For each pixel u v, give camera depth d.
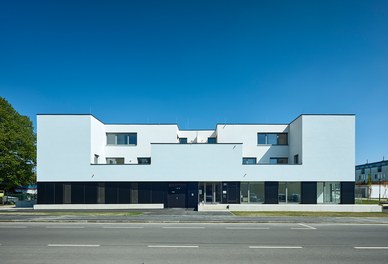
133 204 29.73
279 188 29.95
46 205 29.67
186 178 29.91
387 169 75.31
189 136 37.09
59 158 30.17
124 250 10.59
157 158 30.11
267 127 34.88
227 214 22.27
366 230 15.62
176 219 19.08
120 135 34.81
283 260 9.35
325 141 30.02
